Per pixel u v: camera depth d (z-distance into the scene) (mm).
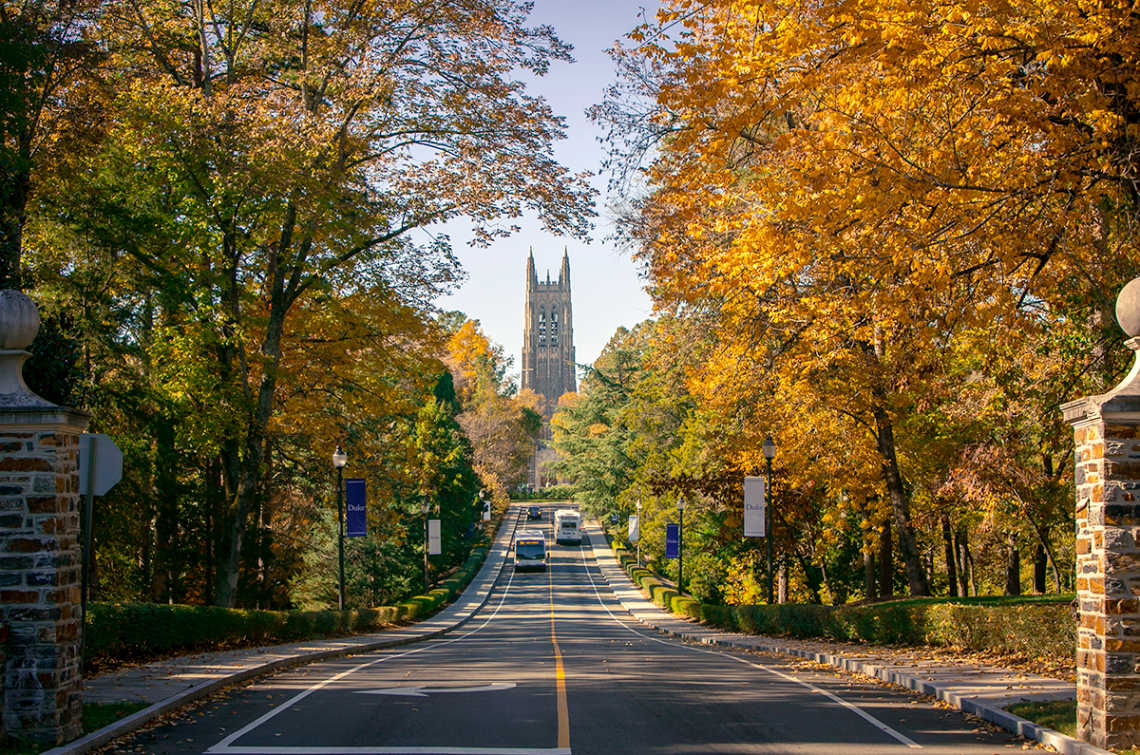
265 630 21203
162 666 14195
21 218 18828
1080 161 12250
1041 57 11344
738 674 14438
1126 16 11328
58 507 8477
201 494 28047
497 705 10445
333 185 21281
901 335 19766
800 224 13625
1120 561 8117
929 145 12844
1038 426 21578
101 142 21297
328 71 22844
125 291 22953
